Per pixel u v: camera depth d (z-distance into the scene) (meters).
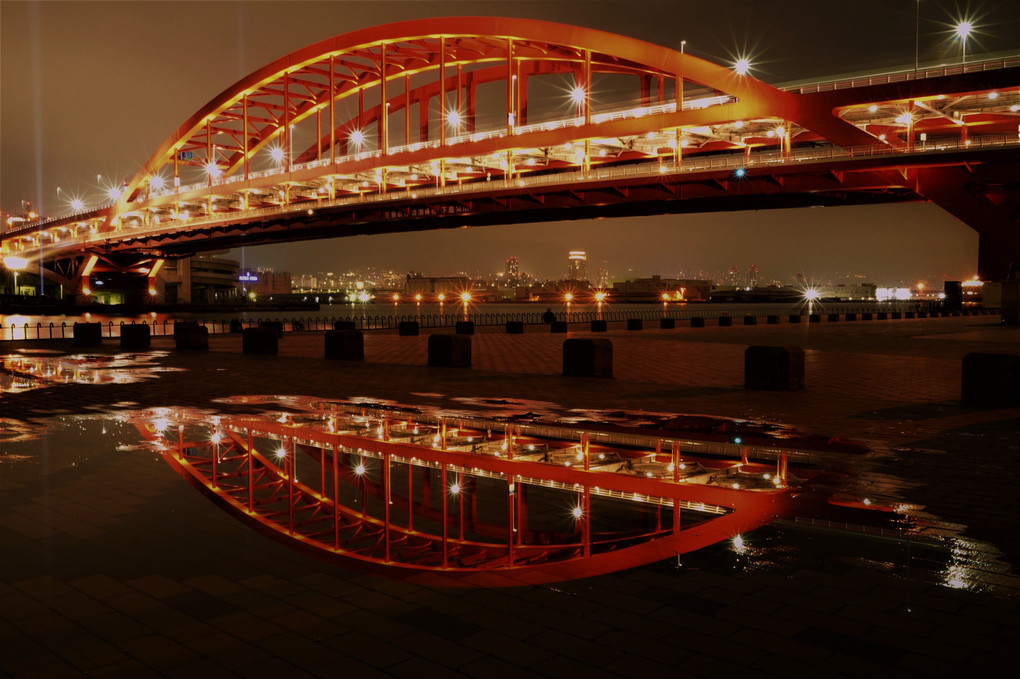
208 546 5.34
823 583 4.57
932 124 65.94
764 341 33.00
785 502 6.45
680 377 17.48
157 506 6.41
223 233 107.31
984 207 60.25
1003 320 53.69
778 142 75.69
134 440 9.46
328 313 176.62
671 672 3.49
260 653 3.70
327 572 4.81
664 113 74.12
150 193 128.75
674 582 4.60
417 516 6.08
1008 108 61.00
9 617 4.14
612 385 15.81
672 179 70.00
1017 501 6.46
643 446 9.01
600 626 3.99
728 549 5.21
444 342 20.30
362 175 97.75
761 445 9.01
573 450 8.75
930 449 8.76
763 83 68.06
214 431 10.10
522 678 3.45
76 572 4.83
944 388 15.03
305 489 6.98
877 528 5.68
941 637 3.85
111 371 19.33
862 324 58.31
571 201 77.94
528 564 4.93
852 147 62.59
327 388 15.36
